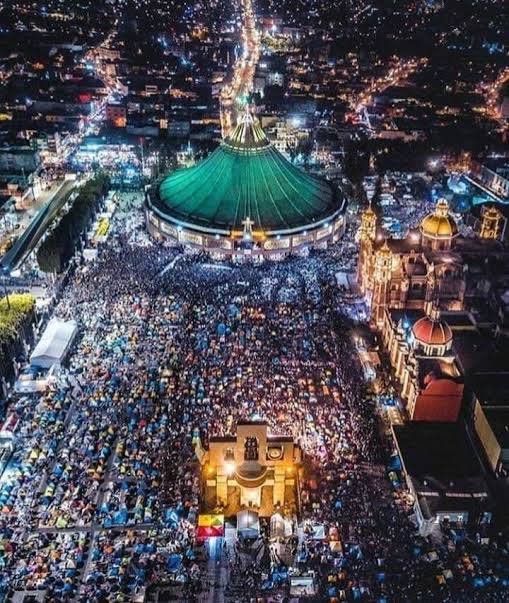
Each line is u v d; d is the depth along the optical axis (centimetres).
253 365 13550
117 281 17012
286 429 11812
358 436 11800
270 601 9069
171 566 9494
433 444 11469
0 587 9044
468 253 15412
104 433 11738
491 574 9400
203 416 12112
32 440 11631
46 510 10262
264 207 19850
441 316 14312
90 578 9212
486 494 10431
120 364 13600
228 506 10681
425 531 10038
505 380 12350
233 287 16825
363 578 9325
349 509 10412
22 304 14612
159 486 10750
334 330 14962
